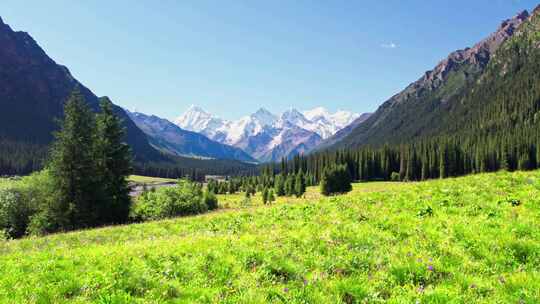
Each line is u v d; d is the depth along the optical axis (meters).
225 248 11.38
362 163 178.12
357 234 11.94
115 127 48.00
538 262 8.73
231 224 17.56
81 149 44.06
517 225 10.97
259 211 20.14
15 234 49.91
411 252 9.72
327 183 107.69
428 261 8.88
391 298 7.15
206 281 8.81
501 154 149.75
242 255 10.39
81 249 13.56
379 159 183.88
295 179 124.56
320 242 11.46
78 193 43.38
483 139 184.62
